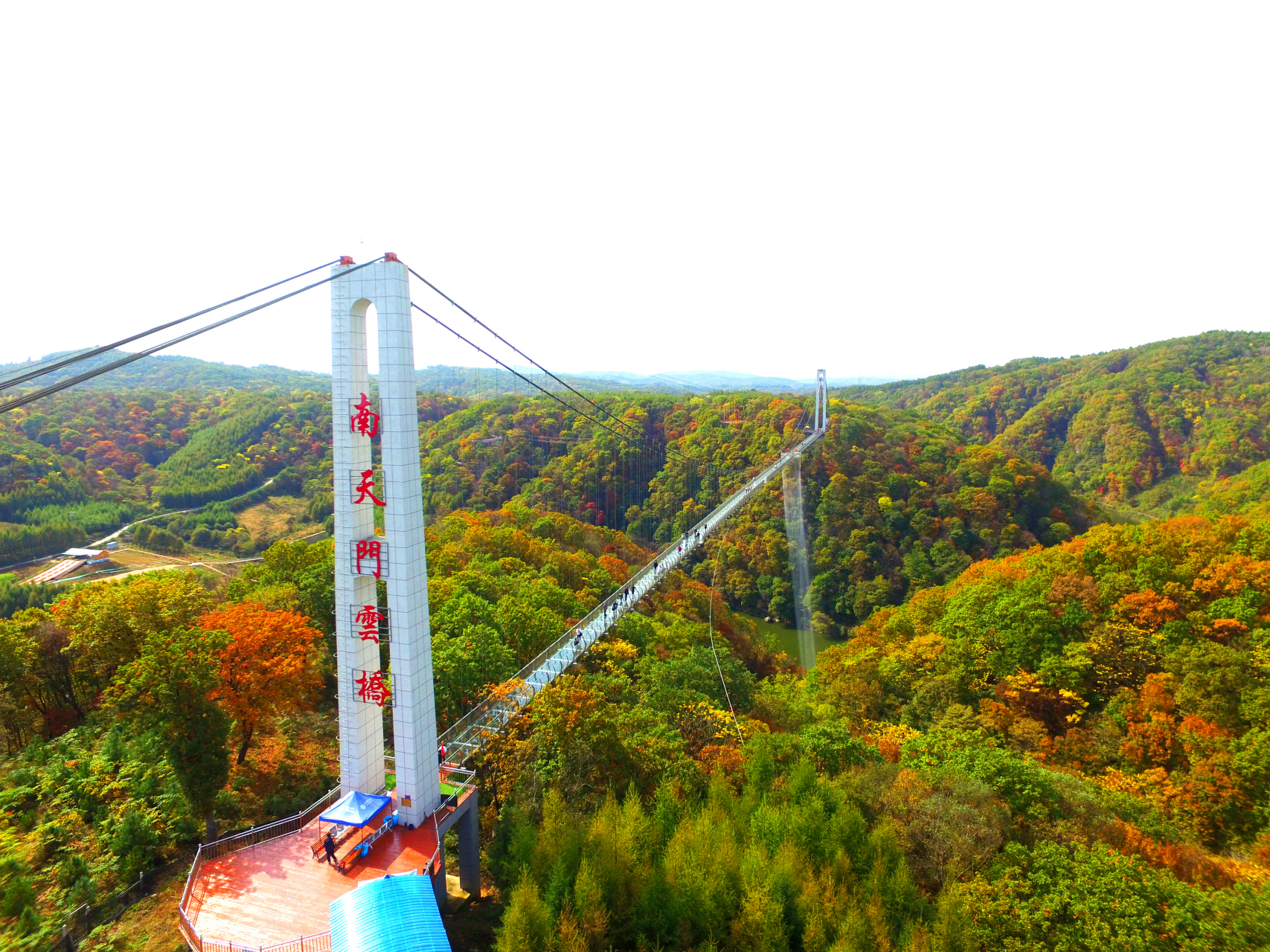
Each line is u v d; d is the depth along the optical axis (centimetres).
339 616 2114
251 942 1639
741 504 8275
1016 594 4525
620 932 1866
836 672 4791
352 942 1533
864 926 1808
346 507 2073
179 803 2334
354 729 2139
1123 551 4697
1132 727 3362
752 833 2169
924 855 2175
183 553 8125
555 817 2083
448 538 6469
